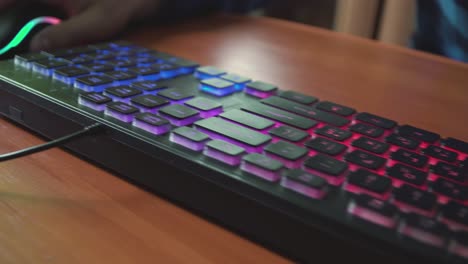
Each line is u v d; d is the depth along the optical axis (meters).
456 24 0.60
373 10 0.66
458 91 0.43
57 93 0.34
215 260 0.25
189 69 0.40
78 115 0.32
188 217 0.28
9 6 0.42
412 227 0.24
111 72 0.37
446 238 0.23
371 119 0.34
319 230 0.25
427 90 0.43
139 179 0.30
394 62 0.50
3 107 0.36
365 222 0.24
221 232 0.27
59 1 0.47
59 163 0.31
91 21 0.47
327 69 0.47
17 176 0.30
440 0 0.60
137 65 0.40
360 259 0.24
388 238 0.24
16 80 0.35
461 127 0.36
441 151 0.30
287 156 0.28
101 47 0.43
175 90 0.35
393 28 0.64
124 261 0.24
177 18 0.61
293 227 0.25
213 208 0.27
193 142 0.29
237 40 0.54
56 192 0.29
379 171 0.28
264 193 0.26
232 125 0.31
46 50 0.41
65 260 0.24
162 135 0.30
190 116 0.32
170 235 0.26
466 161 0.30
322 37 0.58
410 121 0.37
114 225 0.27
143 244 0.26
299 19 0.78
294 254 0.25
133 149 0.30
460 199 0.26
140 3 0.52
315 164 0.28
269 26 0.62
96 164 0.31
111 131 0.30
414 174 0.28
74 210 0.27
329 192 0.26
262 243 0.26
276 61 0.48
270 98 0.36
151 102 0.33
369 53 0.52
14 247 0.25
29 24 0.42
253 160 0.27
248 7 0.73
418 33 0.63
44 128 0.33
